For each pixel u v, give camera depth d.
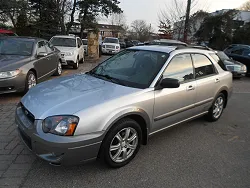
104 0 23.52
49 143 2.39
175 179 2.81
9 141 3.44
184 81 3.72
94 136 2.53
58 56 8.77
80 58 12.59
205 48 4.54
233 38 24.30
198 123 4.76
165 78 3.20
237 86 9.52
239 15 26.89
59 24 20.86
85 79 3.48
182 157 3.33
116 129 2.73
